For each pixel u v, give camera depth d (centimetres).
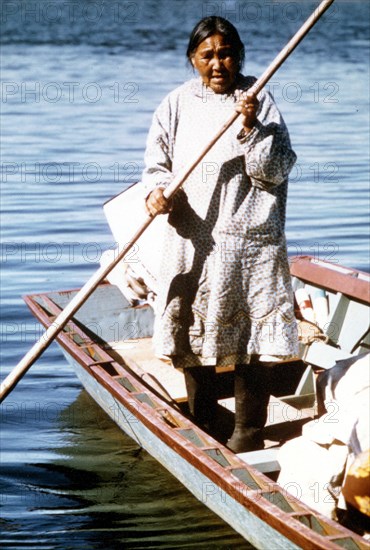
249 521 562
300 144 1917
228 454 580
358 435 545
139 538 659
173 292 610
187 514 681
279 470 604
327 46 3347
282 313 609
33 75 2811
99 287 909
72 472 757
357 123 2108
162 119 616
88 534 669
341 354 761
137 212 729
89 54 3209
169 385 780
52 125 2117
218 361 609
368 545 477
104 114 2238
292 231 1373
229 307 600
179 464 639
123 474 748
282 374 782
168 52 3250
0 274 1205
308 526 508
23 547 653
